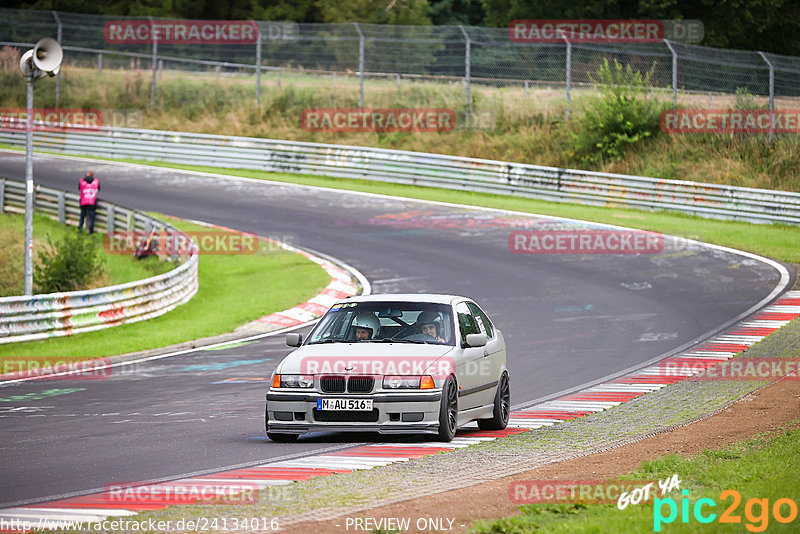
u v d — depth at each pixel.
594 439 34.12
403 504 23.34
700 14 193.50
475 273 84.25
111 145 148.38
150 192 122.38
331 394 33.38
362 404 33.25
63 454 32.59
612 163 131.62
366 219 108.75
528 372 52.12
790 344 56.62
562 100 146.38
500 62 167.38
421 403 33.25
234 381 51.19
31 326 64.12
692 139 130.75
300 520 21.84
